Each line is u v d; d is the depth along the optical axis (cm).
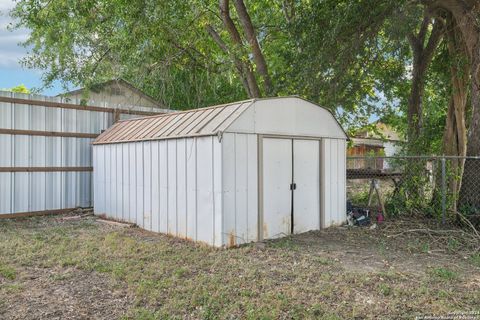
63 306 396
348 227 811
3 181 880
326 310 381
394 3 844
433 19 1071
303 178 760
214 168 627
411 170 971
